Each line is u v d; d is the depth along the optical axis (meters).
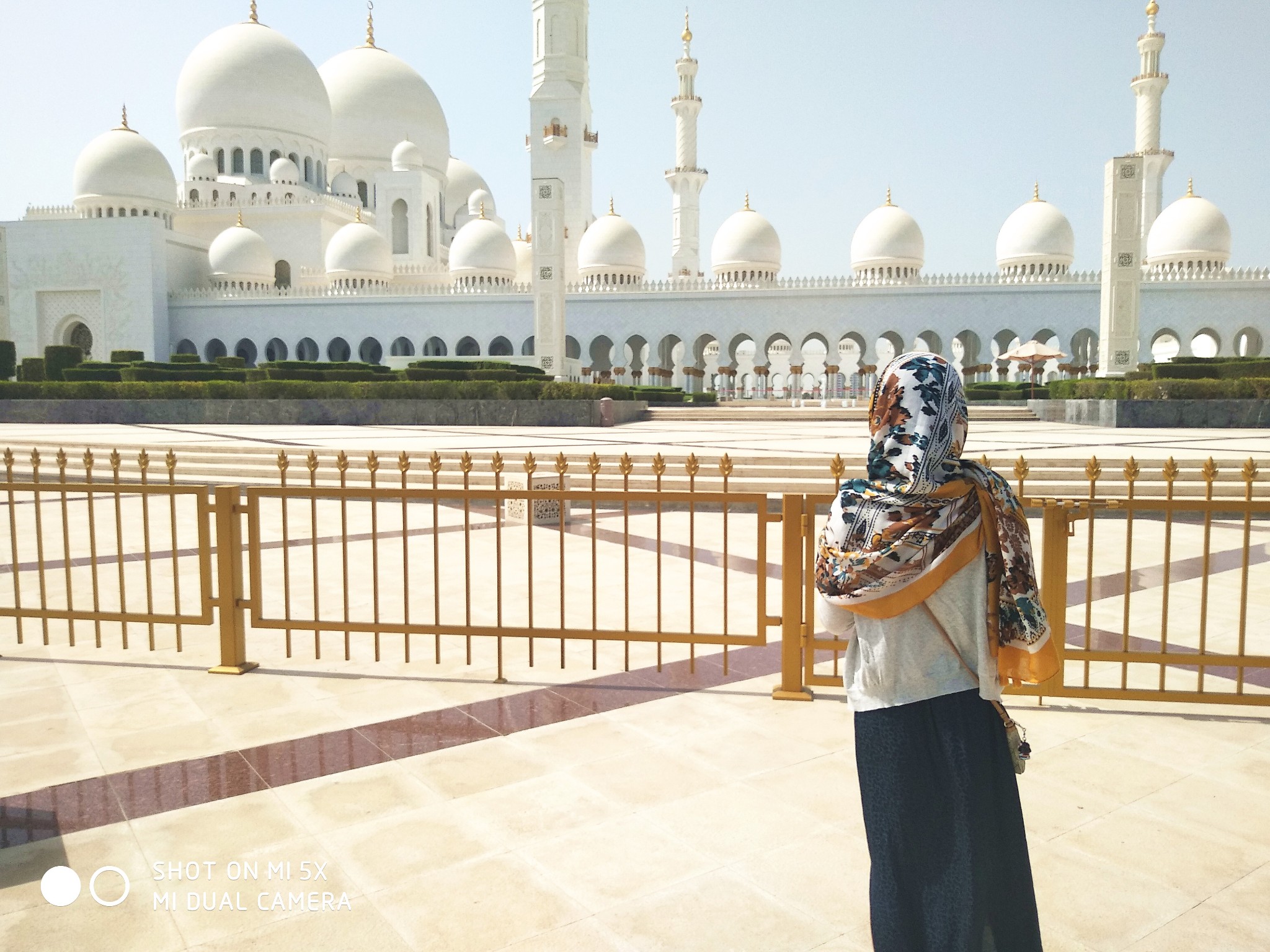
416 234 54.34
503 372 29.41
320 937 2.72
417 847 3.26
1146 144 45.53
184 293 48.88
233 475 14.48
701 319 46.03
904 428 2.10
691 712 4.63
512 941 2.69
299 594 7.16
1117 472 12.32
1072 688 4.65
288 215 51.91
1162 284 41.19
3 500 12.85
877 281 44.19
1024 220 46.91
